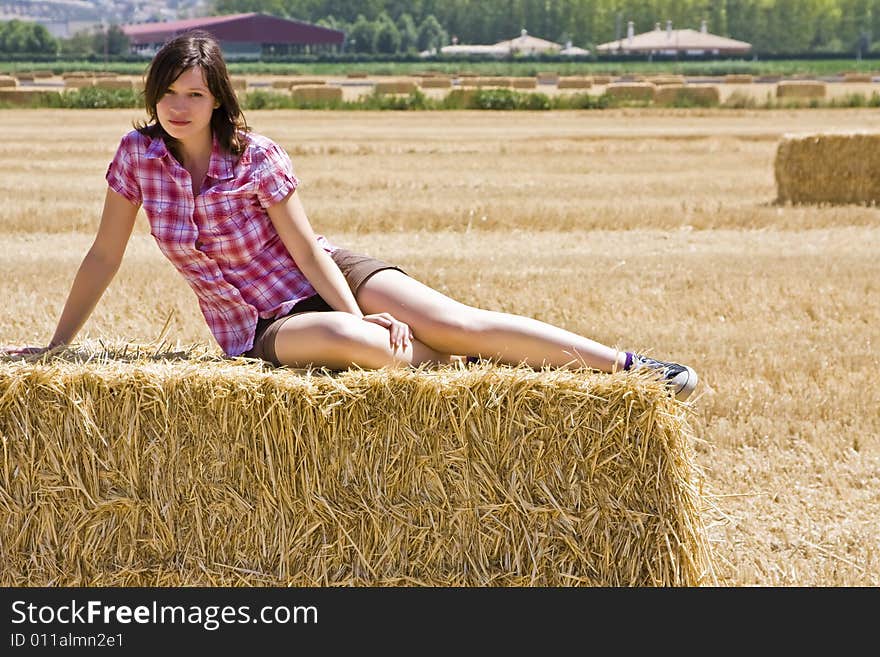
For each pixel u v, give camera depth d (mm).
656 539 4809
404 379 4715
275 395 4711
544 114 46906
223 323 5355
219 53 5090
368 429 4766
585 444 4766
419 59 149125
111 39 182000
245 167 5195
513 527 4836
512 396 4734
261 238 5293
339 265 5492
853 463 7121
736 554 5754
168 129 5047
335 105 51062
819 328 10664
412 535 4844
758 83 80625
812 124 39594
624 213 17984
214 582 4871
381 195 20078
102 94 50781
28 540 4855
